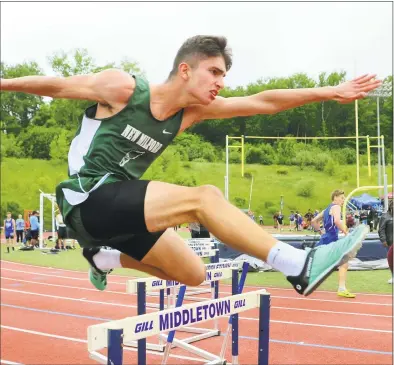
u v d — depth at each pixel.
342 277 7.75
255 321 6.19
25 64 47.12
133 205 2.13
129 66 40.66
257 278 9.66
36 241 17.39
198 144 44.00
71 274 10.92
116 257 2.91
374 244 10.62
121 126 2.23
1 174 37.28
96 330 2.01
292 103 2.56
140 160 2.36
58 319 6.48
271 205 38.69
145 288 4.07
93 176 2.26
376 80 2.57
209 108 2.50
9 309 7.13
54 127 41.16
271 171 42.31
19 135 40.75
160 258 2.53
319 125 46.50
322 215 7.15
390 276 9.62
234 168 41.91
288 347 5.09
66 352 5.00
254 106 2.56
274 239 2.07
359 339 5.36
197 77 2.23
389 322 6.10
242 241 2.03
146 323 2.26
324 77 51.47
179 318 2.49
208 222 2.07
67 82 2.18
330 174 42.03
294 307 7.00
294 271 2.02
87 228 2.25
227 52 2.30
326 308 6.93
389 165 42.81
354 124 45.22
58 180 37.72
